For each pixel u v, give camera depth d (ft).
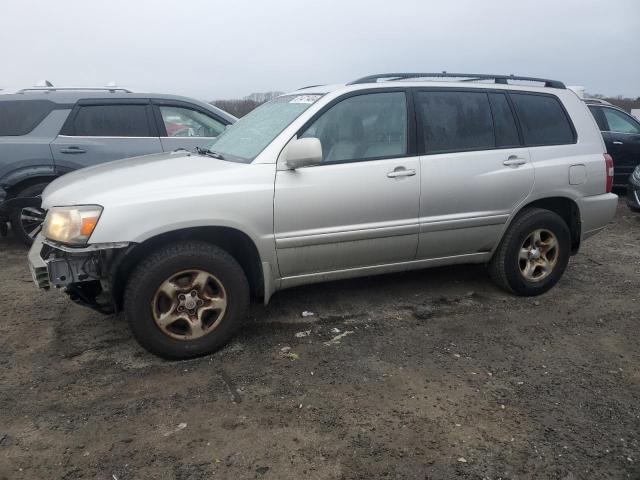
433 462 8.30
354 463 8.27
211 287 11.62
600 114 31.83
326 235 12.27
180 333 11.44
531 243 15.05
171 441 8.80
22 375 10.97
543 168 14.65
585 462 8.34
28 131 19.61
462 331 13.05
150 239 11.00
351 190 12.33
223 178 11.37
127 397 10.13
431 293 15.52
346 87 12.87
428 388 10.44
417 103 13.50
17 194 19.69
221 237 12.15
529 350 12.11
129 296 10.86
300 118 12.25
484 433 9.03
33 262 11.05
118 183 11.12
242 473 8.05
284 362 11.47
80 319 13.76
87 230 10.32
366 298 15.06
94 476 7.99
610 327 13.39
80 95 20.34
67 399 10.08
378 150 12.91
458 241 14.02
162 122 21.17
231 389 10.39
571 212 15.65
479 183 13.82
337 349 12.06
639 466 8.28
